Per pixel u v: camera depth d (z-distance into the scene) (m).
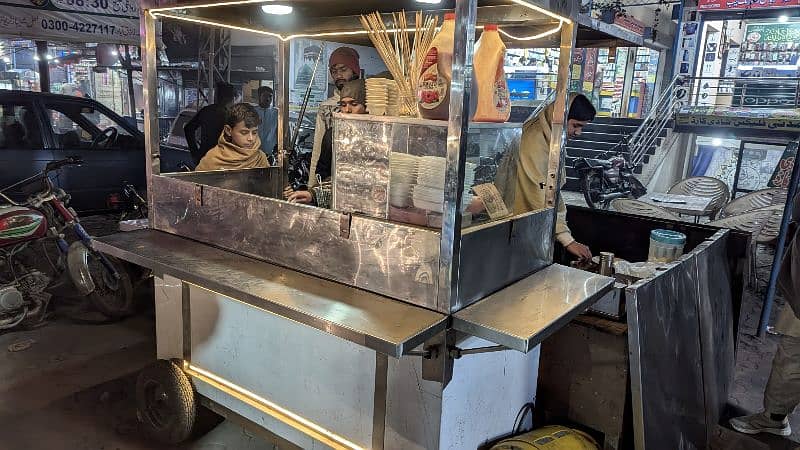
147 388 2.42
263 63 6.98
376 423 1.72
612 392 2.11
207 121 4.32
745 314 4.47
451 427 1.65
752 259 5.04
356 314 1.40
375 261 1.53
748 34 11.22
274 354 1.97
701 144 10.09
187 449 2.43
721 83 11.44
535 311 1.48
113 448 2.43
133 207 4.47
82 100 5.41
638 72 12.72
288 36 2.67
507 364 1.89
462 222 1.54
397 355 1.24
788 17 10.39
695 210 5.18
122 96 11.47
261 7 2.25
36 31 5.74
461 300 1.46
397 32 1.80
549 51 12.02
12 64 10.84
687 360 2.23
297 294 1.52
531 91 12.36
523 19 1.91
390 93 1.79
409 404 1.64
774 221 4.83
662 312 1.99
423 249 1.43
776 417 2.68
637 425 1.87
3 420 2.61
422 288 1.45
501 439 1.95
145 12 2.04
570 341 2.18
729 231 2.90
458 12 1.27
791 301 2.48
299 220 1.68
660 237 2.68
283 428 2.00
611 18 4.60
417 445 1.65
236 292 1.56
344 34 2.50
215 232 1.93
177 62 6.84
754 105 11.27
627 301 1.81
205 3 1.87
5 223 3.31
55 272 3.74
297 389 1.93
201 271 1.69
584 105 2.40
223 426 2.61
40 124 5.06
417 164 1.50
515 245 1.68
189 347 2.24
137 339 3.51
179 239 2.03
